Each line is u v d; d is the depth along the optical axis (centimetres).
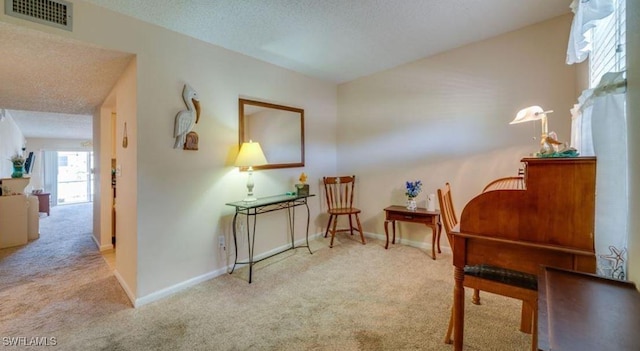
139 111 225
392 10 232
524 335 179
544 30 266
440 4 226
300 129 378
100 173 378
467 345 170
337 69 369
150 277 233
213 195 279
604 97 132
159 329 192
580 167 127
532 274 140
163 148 240
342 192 429
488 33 285
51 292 248
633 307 84
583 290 94
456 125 324
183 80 254
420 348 170
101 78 271
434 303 221
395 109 375
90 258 339
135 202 229
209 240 276
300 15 233
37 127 674
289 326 194
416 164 359
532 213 136
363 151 412
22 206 402
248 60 312
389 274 277
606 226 133
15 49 207
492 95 299
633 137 117
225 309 217
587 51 183
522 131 282
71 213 675
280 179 353
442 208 182
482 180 308
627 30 120
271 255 336
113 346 175
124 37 216
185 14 223
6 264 318
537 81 272
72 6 193
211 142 277
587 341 68
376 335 183
